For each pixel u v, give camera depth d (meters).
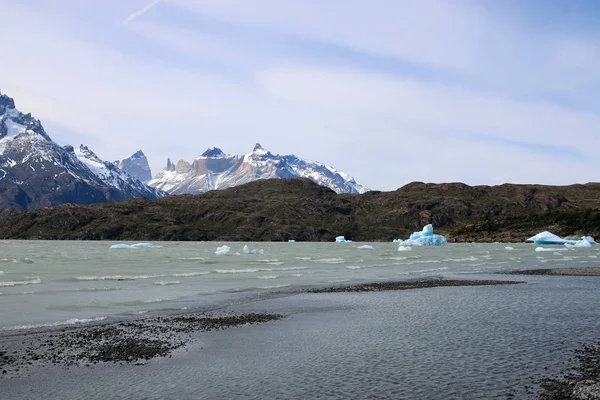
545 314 28.44
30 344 20.42
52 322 24.91
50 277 48.25
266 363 18.02
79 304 30.70
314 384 15.59
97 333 22.61
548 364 17.64
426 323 25.66
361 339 21.89
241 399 14.27
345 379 16.06
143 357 18.73
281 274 53.81
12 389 15.05
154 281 45.03
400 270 61.97
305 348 20.27
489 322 25.91
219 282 44.81
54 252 120.00
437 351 19.66
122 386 15.43
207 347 20.36
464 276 54.25
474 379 15.92
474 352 19.47
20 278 46.88
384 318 27.22
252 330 23.77
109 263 72.69
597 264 76.38
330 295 36.88
